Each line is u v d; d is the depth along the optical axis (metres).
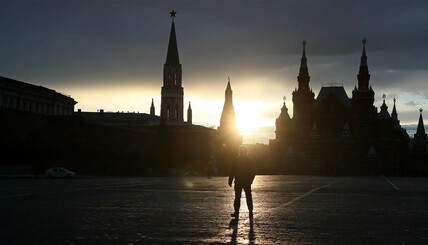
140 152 119.38
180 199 27.25
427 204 25.59
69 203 23.80
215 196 30.02
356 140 196.00
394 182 64.00
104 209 21.09
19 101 112.00
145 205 23.17
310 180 71.94
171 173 116.69
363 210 21.92
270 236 14.12
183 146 148.50
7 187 38.91
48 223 16.31
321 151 198.62
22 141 94.12
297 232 14.93
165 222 16.95
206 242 13.03
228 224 16.66
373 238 13.91
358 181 68.06
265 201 27.02
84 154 103.19
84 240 13.08
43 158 94.50
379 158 193.00
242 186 19.03
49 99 128.12
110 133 111.56
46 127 102.56
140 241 13.05
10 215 18.47
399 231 15.30
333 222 17.41
